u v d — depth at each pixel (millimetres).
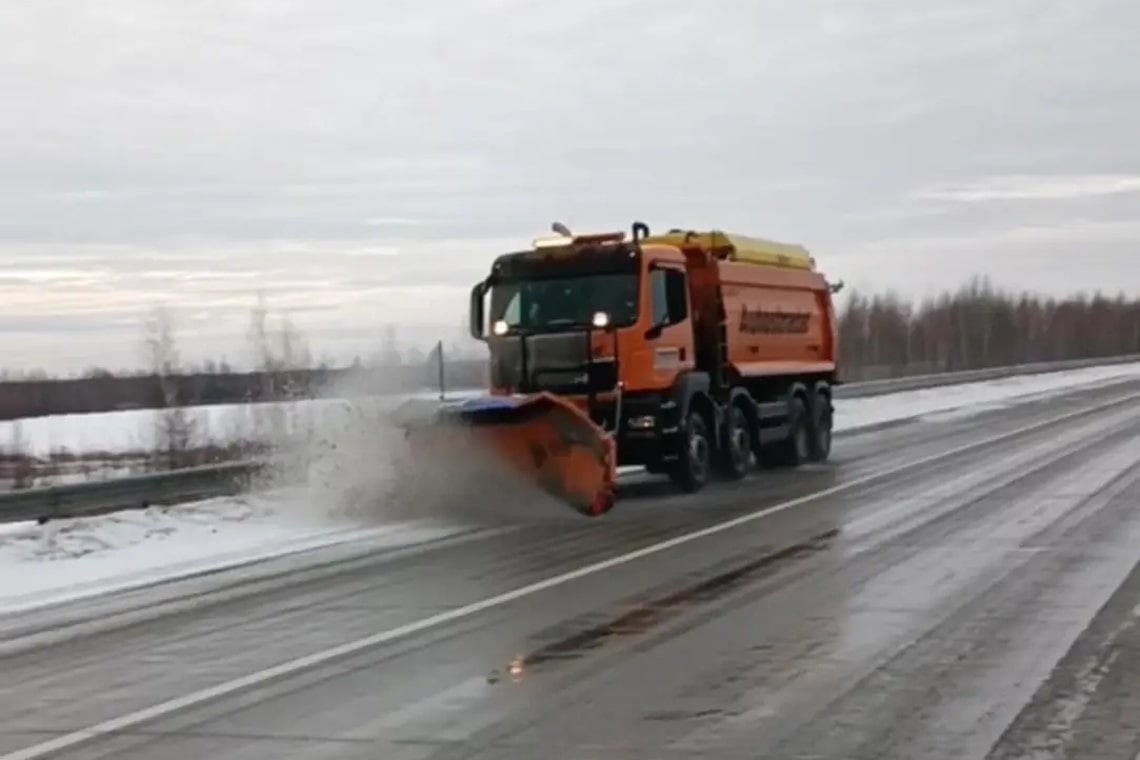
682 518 16953
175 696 8461
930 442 28797
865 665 8742
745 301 22062
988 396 49094
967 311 99938
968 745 6969
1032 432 30750
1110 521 15555
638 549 14297
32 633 10742
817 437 24938
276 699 8297
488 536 15781
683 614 10609
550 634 9992
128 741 7461
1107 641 9352
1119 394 49438
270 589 12445
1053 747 6918
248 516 17750
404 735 7402
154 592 12531
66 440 38000
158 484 18266
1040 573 12148
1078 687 8109
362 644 9828
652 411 19141
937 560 12992
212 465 20344
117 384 57062
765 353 22812
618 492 20531
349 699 8234
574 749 7051
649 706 7863
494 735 7359
